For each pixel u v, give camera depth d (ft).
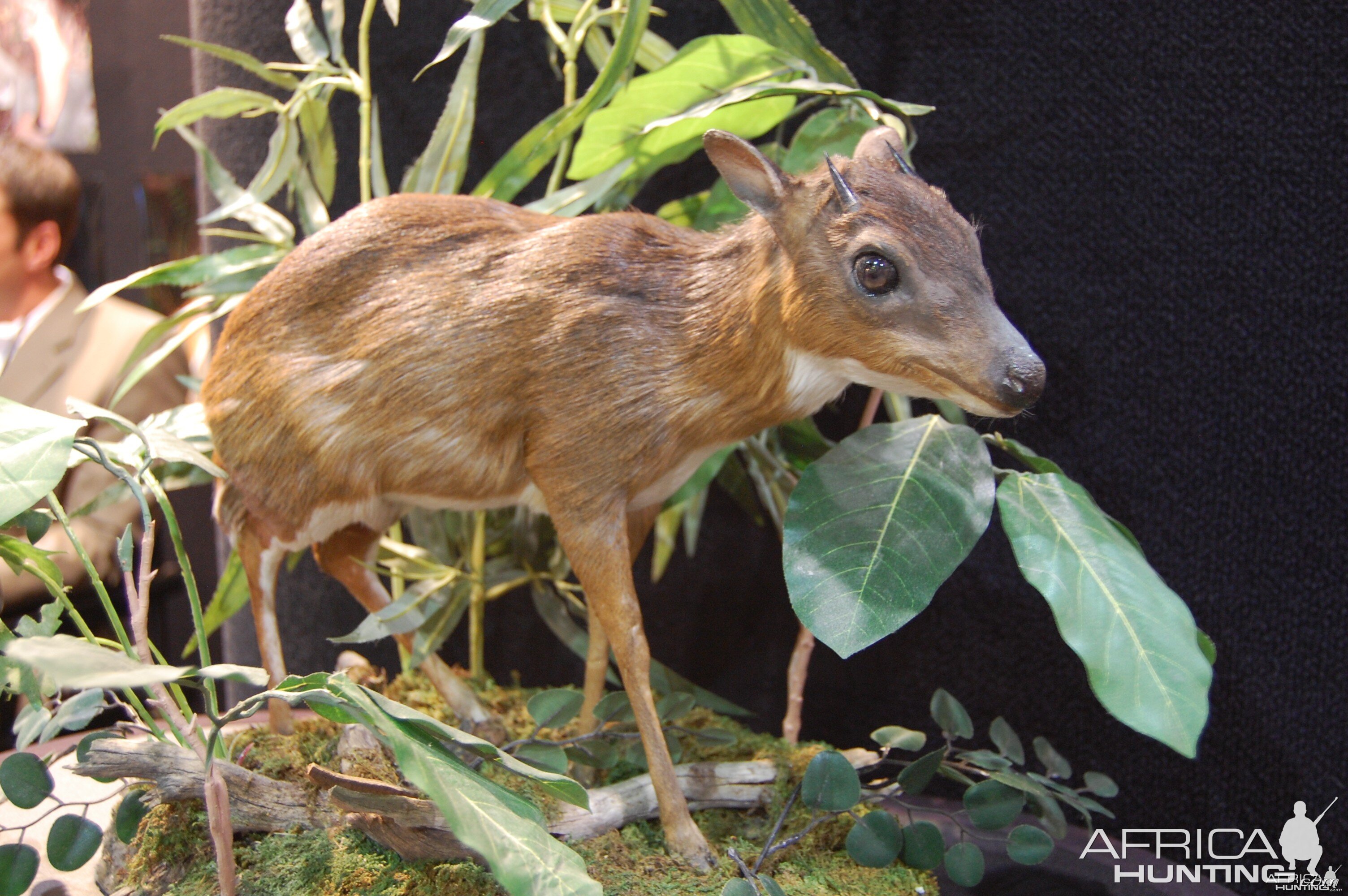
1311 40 3.97
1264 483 4.13
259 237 4.22
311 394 3.63
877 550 3.51
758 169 3.48
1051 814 3.81
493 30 4.42
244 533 3.80
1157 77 4.09
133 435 3.70
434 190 4.06
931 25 4.21
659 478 3.66
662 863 3.63
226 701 4.91
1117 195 4.16
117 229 6.07
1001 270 4.28
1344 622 4.08
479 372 3.60
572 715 3.70
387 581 4.47
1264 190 4.05
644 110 3.87
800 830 3.80
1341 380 4.03
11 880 3.48
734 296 3.56
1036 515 3.53
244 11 4.49
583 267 3.62
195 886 3.55
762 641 4.60
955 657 4.44
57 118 5.93
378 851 3.57
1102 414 4.25
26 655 3.06
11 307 5.51
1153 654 3.37
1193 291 4.14
